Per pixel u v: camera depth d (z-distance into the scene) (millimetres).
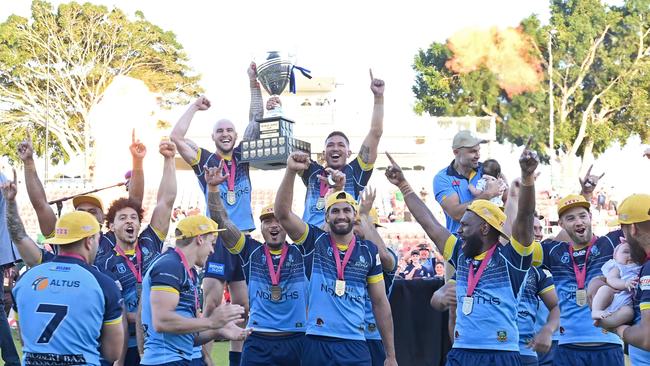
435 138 35500
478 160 9469
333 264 8070
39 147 50719
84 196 9133
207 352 9344
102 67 49906
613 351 8797
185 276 7242
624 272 6590
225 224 8664
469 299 7387
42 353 6344
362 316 8125
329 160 9641
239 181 10055
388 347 8281
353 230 8648
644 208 6121
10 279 13594
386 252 8797
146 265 8781
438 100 40594
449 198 9297
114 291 6598
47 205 8758
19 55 49656
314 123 34250
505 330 7281
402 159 36094
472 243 7352
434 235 7812
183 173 37719
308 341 8070
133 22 50594
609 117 42312
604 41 41188
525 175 6984
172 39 50625
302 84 33906
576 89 41500
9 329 9320
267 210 8695
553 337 9789
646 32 40656
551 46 40688
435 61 40812
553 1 41250
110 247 8844
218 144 10039
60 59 49906
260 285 8719
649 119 41656
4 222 9297
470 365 7309
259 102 10312
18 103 50062
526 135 40594
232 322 7215
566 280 8906
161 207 9078
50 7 50375
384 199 33250
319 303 8047
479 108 40875
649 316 5902
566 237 9344
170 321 6988
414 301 10492
